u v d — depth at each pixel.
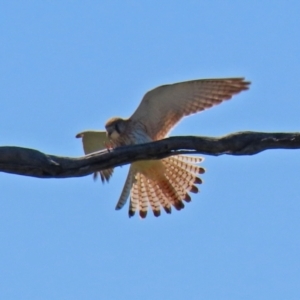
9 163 11.98
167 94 14.51
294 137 12.08
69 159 12.16
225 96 14.23
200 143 12.25
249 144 12.16
